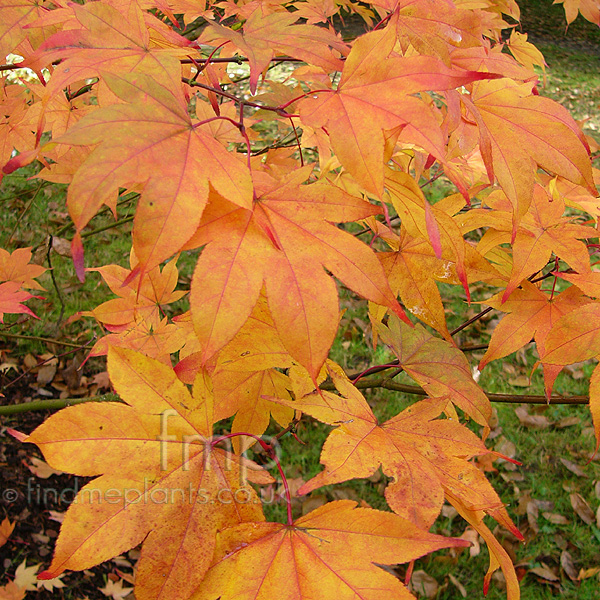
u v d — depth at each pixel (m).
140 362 0.31
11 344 1.25
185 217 0.28
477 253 0.39
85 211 0.27
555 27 3.38
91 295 1.36
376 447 0.32
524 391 1.27
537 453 1.17
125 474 0.29
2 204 1.51
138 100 0.30
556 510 1.08
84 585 0.91
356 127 0.30
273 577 0.29
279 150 0.58
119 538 0.29
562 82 2.62
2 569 0.90
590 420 1.23
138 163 0.28
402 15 0.37
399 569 0.95
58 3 0.39
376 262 0.30
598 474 1.14
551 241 0.42
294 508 1.03
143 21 0.35
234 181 0.29
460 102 0.36
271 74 1.91
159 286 0.53
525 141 0.36
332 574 0.29
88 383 1.20
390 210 0.84
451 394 0.40
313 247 0.30
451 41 0.37
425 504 0.31
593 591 0.95
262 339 0.35
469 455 0.33
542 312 0.43
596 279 0.40
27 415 1.14
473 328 1.40
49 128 0.55
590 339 0.37
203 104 0.51
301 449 1.12
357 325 1.36
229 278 0.28
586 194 0.48
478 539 1.01
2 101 0.54
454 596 0.93
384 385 0.50
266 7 0.46
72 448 0.29
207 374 0.31
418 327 0.43
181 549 0.29
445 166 0.36
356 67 0.31
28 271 0.72
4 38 0.39
